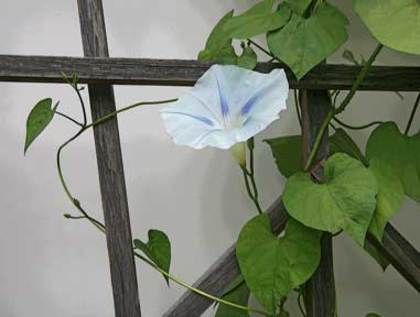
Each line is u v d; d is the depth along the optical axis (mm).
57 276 599
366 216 430
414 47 436
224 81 453
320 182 478
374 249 556
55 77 456
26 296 594
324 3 476
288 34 465
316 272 479
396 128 505
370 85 491
